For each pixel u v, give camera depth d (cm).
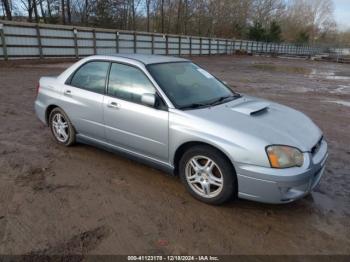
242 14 6241
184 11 5188
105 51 2470
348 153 514
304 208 340
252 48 5053
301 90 1254
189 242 279
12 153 466
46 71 1525
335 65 3325
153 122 363
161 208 332
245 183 308
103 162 444
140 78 389
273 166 297
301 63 3403
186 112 346
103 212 321
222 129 318
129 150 407
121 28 4041
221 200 329
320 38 8581
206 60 3136
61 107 475
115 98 404
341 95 1158
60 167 424
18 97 880
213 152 323
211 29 5684
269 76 1798
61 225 297
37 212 317
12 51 1833
